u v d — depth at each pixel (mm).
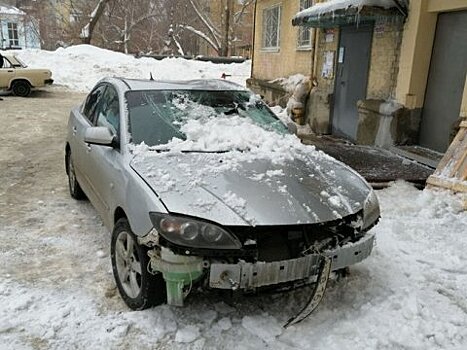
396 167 6797
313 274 3004
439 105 7477
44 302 3367
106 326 3111
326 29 10578
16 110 12961
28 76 16016
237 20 33969
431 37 7500
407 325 3139
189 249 2812
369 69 8852
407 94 7734
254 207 2975
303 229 3016
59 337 3000
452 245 4402
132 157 3541
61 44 36969
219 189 3102
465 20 6863
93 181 4316
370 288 3590
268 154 3760
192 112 4207
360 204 3350
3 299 3377
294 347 2939
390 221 4879
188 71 23766
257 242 2984
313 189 3303
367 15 7637
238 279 2844
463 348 2957
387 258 4086
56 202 5500
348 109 9773
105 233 4613
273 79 14359
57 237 4500
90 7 35562
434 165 6746
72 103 15023
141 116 4000
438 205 5289
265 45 15039
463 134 5953
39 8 39500
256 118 4496
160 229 2861
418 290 3602
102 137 3791
